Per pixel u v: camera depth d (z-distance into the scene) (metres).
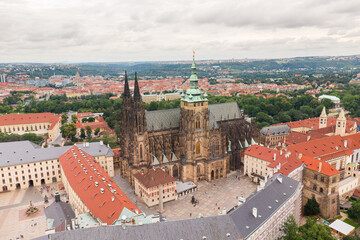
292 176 160.62
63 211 134.25
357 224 153.88
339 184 174.88
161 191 164.00
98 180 147.62
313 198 165.00
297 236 110.44
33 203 177.00
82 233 89.75
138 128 189.50
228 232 98.69
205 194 186.62
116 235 90.06
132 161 196.88
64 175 190.75
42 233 144.75
